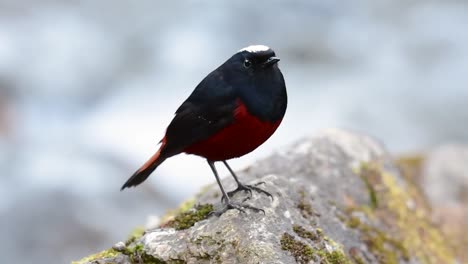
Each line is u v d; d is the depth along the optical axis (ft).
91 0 74.49
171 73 66.03
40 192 46.68
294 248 22.07
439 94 64.13
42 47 68.44
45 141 56.54
